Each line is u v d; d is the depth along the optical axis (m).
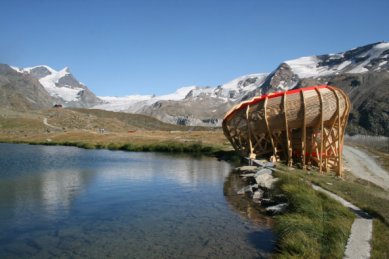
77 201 27.30
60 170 44.50
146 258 15.97
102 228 20.42
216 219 21.94
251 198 27.84
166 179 37.66
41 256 16.33
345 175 40.38
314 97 41.19
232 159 56.31
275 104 43.41
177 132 130.38
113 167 47.84
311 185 27.86
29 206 25.55
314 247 15.11
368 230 16.67
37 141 105.69
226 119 49.53
